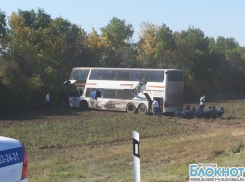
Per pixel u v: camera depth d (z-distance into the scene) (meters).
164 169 12.45
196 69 76.75
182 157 15.55
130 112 38.28
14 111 39.44
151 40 68.75
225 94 81.12
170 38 69.25
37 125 29.70
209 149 16.41
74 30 54.62
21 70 41.66
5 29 47.84
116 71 39.56
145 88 37.19
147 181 9.82
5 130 26.84
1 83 38.03
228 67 83.06
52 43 50.38
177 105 36.66
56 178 12.52
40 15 54.88
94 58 56.56
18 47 42.03
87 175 12.97
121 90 38.97
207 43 81.00
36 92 41.88
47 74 44.16
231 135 21.69
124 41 76.88
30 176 13.34
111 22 77.56
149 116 35.62
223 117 36.47
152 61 67.88
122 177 11.62
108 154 18.59
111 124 30.61
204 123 32.12
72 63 52.66
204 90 76.12
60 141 23.38
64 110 41.00
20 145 6.07
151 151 17.69
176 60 70.12
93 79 41.41
